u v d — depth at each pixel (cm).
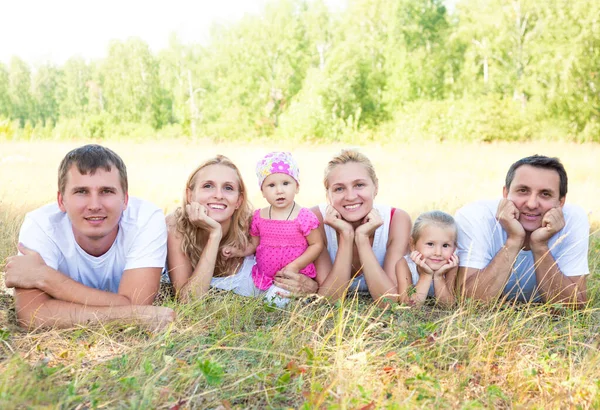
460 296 389
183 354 295
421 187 1057
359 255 396
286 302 384
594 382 268
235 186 397
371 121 3394
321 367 268
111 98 4466
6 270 322
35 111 5459
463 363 293
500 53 3266
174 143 3198
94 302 329
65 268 351
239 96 3925
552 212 368
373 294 391
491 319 346
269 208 425
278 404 250
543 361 290
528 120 2916
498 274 378
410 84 3456
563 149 2212
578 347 315
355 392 252
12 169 1302
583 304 378
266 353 288
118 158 332
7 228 520
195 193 393
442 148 2275
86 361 282
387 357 289
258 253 418
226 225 409
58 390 244
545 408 250
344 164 398
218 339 316
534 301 409
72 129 4116
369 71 3544
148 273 347
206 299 369
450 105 2908
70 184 320
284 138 3250
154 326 322
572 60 2928
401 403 241
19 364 251
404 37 3616
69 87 5228
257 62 3909
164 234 360
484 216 396
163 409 239
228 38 4053
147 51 4419
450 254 388
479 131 2761
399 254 416
